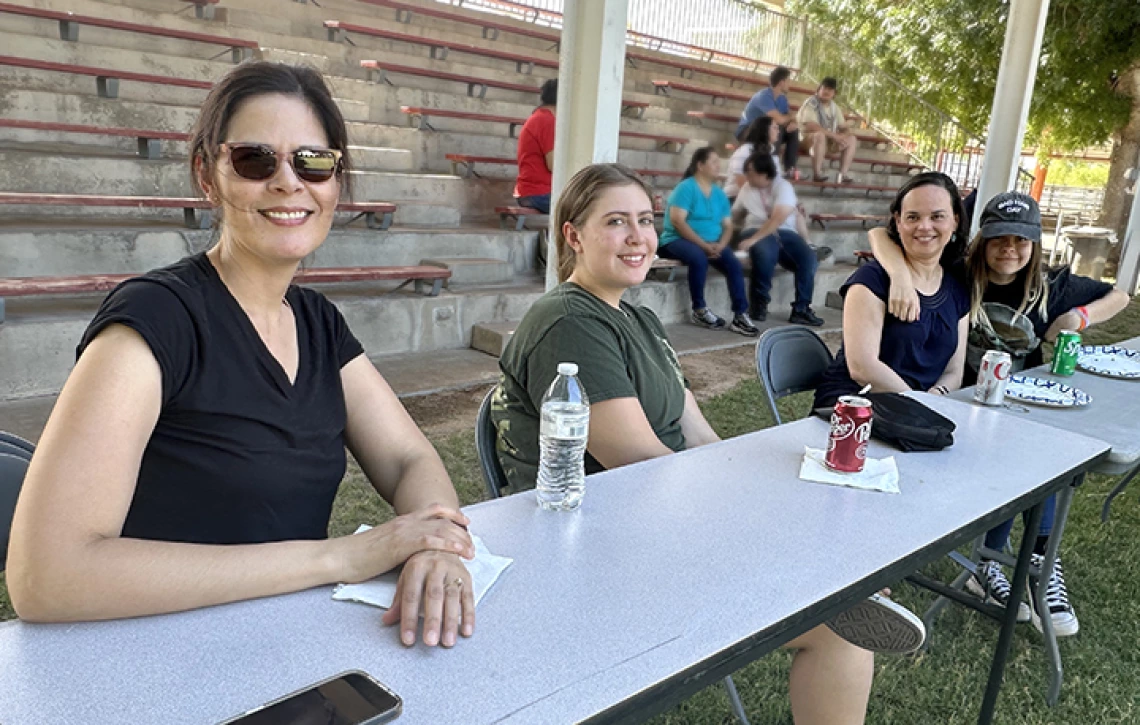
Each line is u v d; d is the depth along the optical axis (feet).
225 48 23.67
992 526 5.17
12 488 4.27
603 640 3.43
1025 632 8.50
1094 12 36.09
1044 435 6.80
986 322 9.43
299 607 3.53
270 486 4.05
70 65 18.42
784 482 5.38
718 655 3.41
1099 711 7.34
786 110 28.09
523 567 4.03
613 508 4.82
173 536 3.93
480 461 6.32
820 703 5.37
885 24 44.19
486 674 3.15
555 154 14.55
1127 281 33.37
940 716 7.13
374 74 26.43
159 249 15.75
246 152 3.86
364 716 2.80
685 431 7.04
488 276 19.48
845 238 31.35
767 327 23.11
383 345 16.56
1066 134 41.39
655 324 6.89
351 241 17.94
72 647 3.13
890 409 6.48
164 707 2.82
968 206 13.25
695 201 21.83
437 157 24.27
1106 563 10.05
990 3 39.11
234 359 3.93
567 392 5.12
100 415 3.36
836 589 3.98
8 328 12.12
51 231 14.47
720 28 40.01
